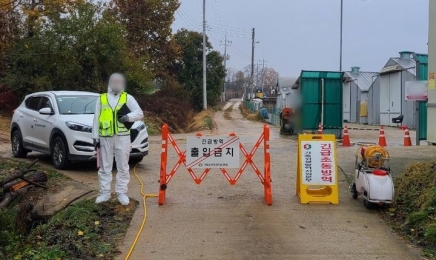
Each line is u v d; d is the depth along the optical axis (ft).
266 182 26.86
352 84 142.00
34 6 73.36
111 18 92.79
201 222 23.54
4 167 37.11
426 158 38.52
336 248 20.20
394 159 38.24
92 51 84.12
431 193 23.81
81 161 35.29
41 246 20.62
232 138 27.14
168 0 137.69
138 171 36.24
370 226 23.04
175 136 71.51
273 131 84.28
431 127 49.21
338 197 27.48
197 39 170.91
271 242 20.86
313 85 66.03
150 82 114.52
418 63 55.88
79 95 39.47
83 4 85.92
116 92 25.43
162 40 139.95
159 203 26.45
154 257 19.29
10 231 23.43
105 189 25.89
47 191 29.94
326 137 27.20
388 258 19.19
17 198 28.71
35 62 81.92
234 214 24.84
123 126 25.48
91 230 22.21
